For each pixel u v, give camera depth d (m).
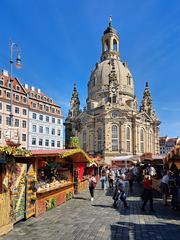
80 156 23.17
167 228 12.51
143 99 105.50
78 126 96.81
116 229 12.25
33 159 15.32
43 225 13.03
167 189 19.19
